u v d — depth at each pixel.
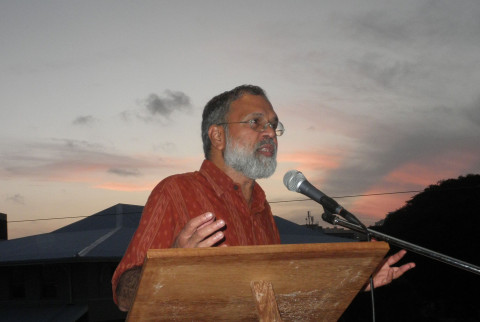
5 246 15.92
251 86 2.24
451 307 19.03
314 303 1.27
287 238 13.79
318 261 1.14
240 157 2.07
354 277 1.24
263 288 1.11
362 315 14.34
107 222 16.69
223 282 1.08
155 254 0.97
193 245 1.15
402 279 19.62
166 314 1.12
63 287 16.22
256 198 2.19
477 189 20.14
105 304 16.33
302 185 1.85
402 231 21.25
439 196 20.80
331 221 1.81
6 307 16.25
